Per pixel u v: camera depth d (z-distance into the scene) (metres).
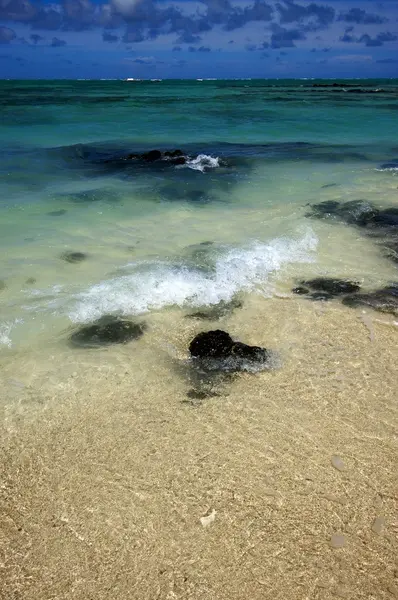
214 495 3.62
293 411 4.45
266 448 4.04
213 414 4.39
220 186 12.20
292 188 12.03
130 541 3.29
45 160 15.18
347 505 3.57
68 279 6.71
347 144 20.14
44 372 4.88
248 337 5.52
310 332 5.63
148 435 4.16
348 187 12.02
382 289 6.63
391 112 33.81
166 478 3.75
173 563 3.16
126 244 8.05
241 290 6.54
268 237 8.40
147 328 5.64
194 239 8.29
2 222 8.95
